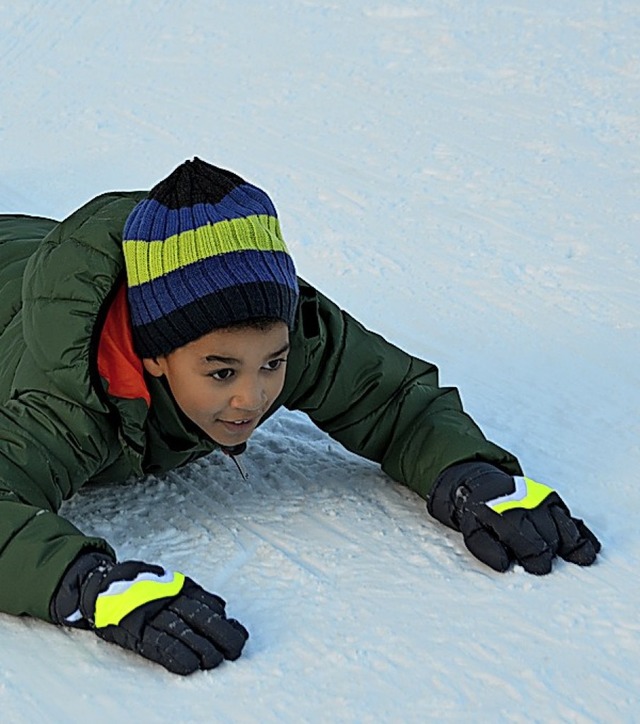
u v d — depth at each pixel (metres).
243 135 6.78
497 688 2.73
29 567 2.86
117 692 2.72
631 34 7.62
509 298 4.96
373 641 2.88
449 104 6.97
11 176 6.39
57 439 3.13
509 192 5.91
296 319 3.29
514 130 6.59
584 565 3.17
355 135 6.67
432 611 3.00
